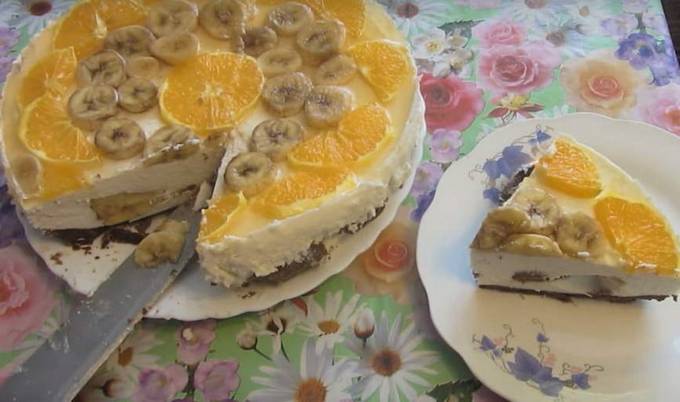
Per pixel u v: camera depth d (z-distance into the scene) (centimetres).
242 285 50
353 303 51
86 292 50
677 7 78
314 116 51
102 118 52
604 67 61
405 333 50
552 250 48
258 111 53
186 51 55
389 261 53
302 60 55
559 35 64
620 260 48
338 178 49
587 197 51
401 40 56
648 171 54
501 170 54
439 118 59
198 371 49
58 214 52
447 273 51
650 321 49
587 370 47
